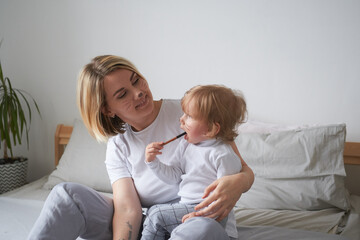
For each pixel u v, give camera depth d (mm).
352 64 1821
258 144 1659
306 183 1526
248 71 2004
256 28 1963
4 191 2221
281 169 1577
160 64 2170
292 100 1942
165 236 1081
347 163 1837
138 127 1178
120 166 1218
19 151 2525
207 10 2041
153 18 2148
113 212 1144
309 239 1116
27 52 2420
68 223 968
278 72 1950
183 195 1046
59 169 1975
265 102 1991
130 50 2219
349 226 1320
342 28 1816
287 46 1920
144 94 1057
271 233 1176
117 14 2213
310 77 1898
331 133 1575
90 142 2010
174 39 2125
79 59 2328
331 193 1475
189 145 1096
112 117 1175
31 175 2525
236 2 1981
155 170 1046
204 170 1032
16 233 1294
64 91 2387
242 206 1551
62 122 2424
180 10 2092
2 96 2438
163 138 1166
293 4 1884
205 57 2076
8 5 2410
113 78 1028
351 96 1840
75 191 1023
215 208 923
